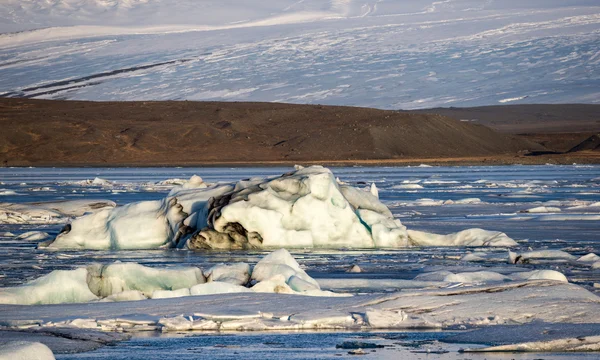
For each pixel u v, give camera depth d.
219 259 79.25
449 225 114.00
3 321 46.16
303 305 49.78
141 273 57.00
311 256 81.25
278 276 55.81
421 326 45.84
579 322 45.81
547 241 94.75
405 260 78.00
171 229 91.31
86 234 92.38
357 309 48.97
